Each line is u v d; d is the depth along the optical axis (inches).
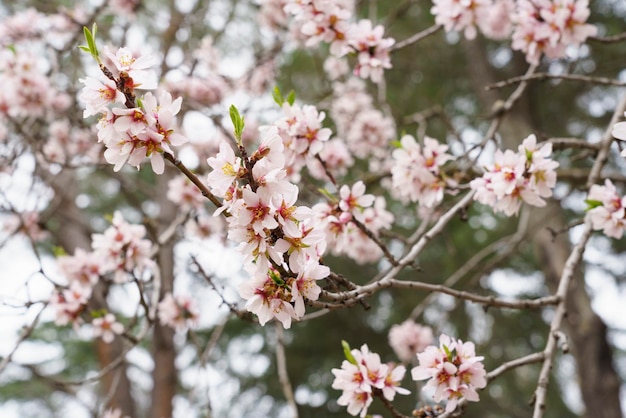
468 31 118.1
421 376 76.5
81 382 121.0
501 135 260.1
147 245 121.0
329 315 280.2
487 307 91.7
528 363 85.2
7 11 223.6
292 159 93.0
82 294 124.7
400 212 243.9
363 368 77.6
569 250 231.5
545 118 277.6
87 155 175.6
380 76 110.0
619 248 241.0
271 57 186.4
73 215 233.3
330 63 187.2
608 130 115.7
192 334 139.6
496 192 88.0
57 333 307.9
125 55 63.2
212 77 170.4
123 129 59.9
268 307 63.3
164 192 224.8
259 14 185.9
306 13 106.3
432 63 276.8
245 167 59.3
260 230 58.5
